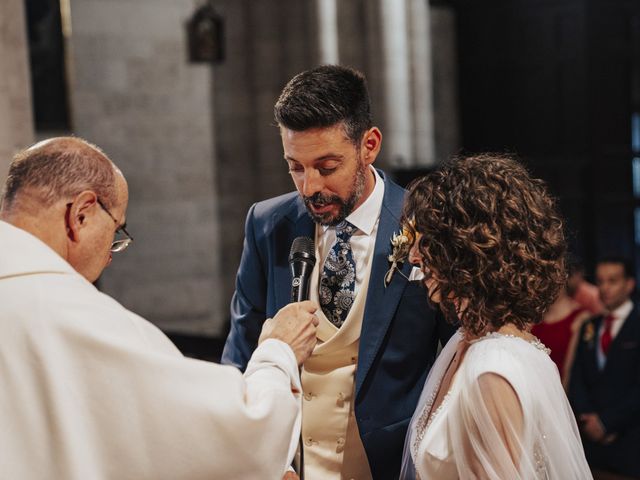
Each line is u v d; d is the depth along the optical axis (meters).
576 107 8.78
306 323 2.04
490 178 1.79
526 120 9.16
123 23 8.20
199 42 8.47
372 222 2.25
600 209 8.77
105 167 1.82
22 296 1.64
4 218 1.76
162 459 1.64
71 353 1.63
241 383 1.74
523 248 1.75
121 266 8.34
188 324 8.66
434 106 9.45
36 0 7.60
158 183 8.46
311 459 2.29
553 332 4.80
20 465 1.57
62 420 1.58
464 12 9.45
